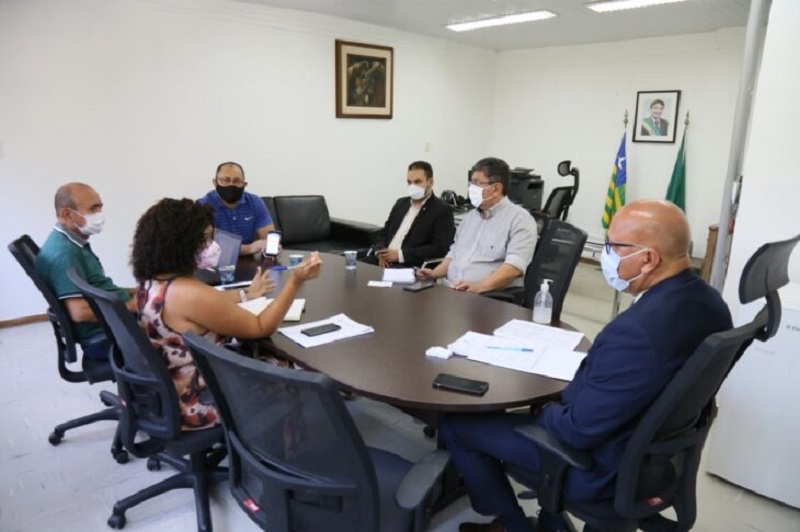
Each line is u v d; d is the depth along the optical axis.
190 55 4.18
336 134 5.24
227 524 1.86
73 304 2.00
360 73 5.23
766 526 1.92
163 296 1.58
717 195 5.18
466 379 1.45
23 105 3.50
